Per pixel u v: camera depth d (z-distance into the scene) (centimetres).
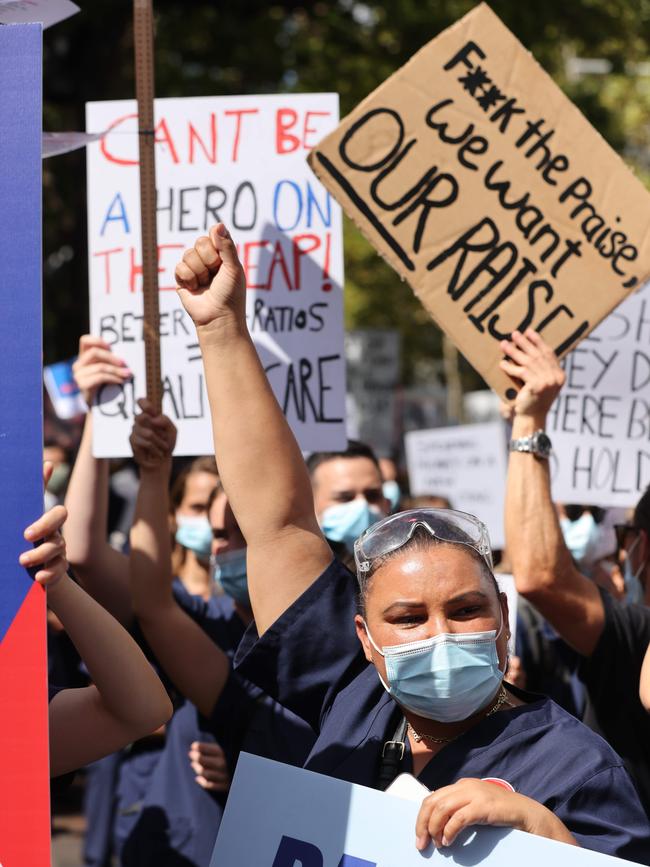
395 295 2330
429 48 338
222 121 387
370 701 237
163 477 337
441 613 212
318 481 442
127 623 368
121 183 386
